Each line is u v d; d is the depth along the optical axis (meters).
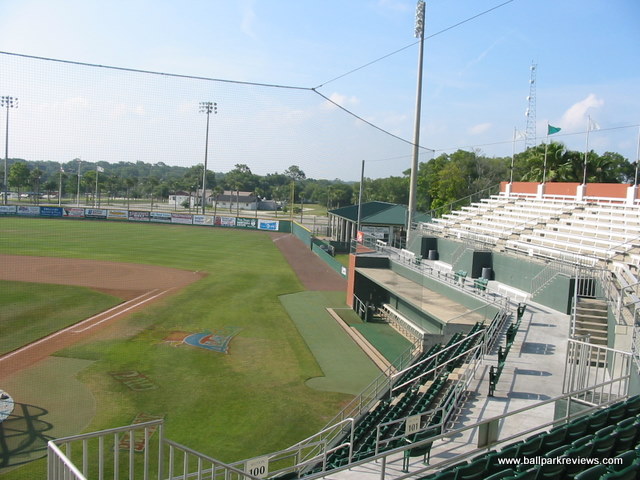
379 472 8.94
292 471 10.84
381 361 19.81
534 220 31.42
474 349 14.98
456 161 71.44
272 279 35.59
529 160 42.81
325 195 51.03
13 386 14.38
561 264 22.09
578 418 9.27
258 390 16.08
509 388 12.61
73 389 14.67
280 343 21.27
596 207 29.05
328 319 26.05
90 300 24.55
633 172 56.41
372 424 12.84
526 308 21.22
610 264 22.05
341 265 39.06
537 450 7.69
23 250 33.12
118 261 36.22
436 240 36.09
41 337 18.56
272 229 65.69
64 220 45.38
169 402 14.62
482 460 6.86
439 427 10.30
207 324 23.17
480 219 37.00
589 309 18.25
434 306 22.20
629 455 6.61
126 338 19.77
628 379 10.77
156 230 57.00
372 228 40.97
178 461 11.51
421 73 30.02
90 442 11.84
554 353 15.56
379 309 27.95
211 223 65.44
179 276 34.00
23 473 10.32
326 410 14.88
